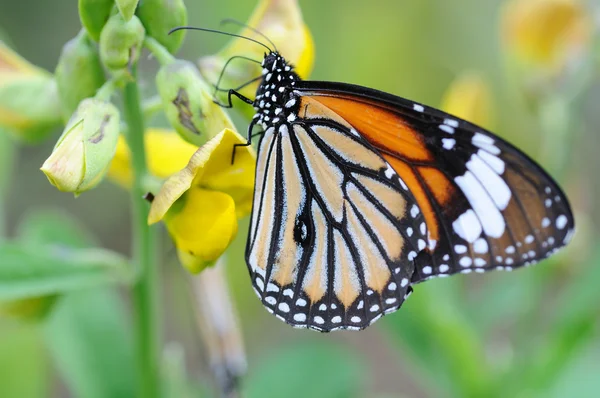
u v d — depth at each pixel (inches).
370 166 13.5
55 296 13.6
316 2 15.9
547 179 13.4
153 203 12.7
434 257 13.7
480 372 14.9
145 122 13.2
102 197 18.3
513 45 15.2
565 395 15.3
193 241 12.9
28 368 14.3
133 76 12.8
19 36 18.1
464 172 13.5
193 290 13.9
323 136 13.5
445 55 16.6
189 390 14.4
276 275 13.5
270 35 13.4
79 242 14.4
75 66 12.9
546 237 13.5
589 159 19.1
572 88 15.2
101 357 14.0
